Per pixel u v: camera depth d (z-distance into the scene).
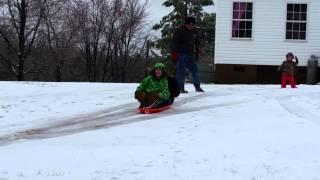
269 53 27.75
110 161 7.63
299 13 27.66
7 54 45.66
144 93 11.99
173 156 7.81
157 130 9.79
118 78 52.66
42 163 7.60
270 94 14.81
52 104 13.62
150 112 11.86
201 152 7.99
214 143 8.55
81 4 49.78
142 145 8.62
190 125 10.11
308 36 27.61
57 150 8.42
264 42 27.72
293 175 6.69
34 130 10.32
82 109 12.70
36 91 16.48
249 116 10.86
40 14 43.78
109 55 52.19
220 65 27.91
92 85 18.42
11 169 7.30
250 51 27.80
